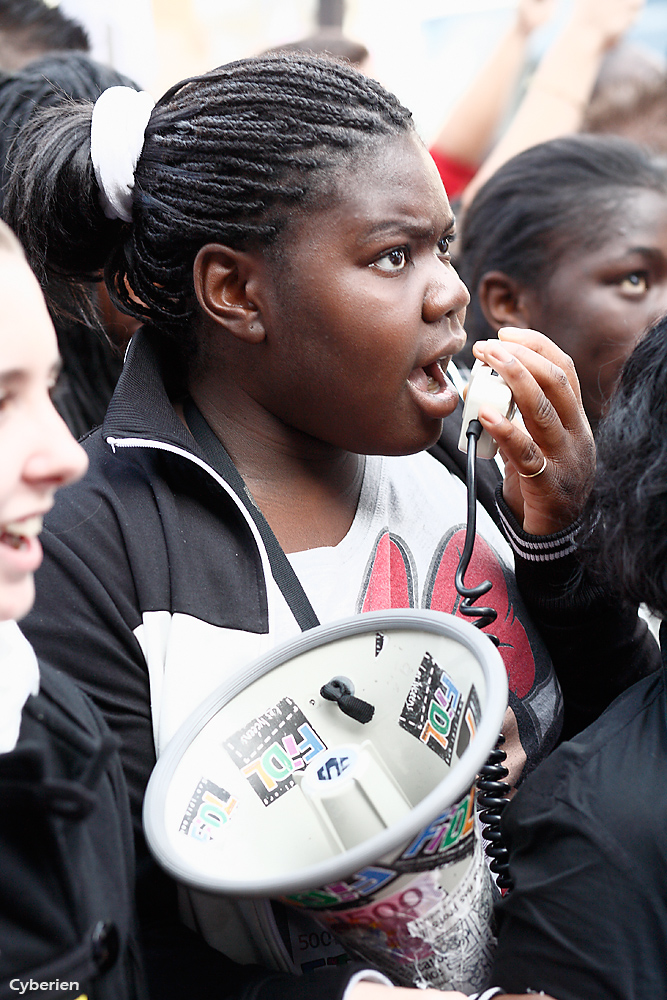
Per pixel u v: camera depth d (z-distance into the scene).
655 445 0.80
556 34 2.51
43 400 0.57
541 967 0.74
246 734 0.77
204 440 0.95
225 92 0.88
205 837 0.71
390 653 0.79
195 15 2.74
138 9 2.47
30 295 0.55
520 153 1.63
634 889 0.71
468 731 0.70
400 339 0.87
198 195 0.88
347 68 0.89
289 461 0.96
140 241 0.94
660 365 0.82
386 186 0.85
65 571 0.85
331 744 0.79
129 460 0.93
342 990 0.70
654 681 0.83
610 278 1.48
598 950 0.72
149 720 0.87
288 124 0.85
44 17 1.96
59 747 0.67
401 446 0.92
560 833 0.75
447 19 2.96
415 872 0.66
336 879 0.60
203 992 0.78
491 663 0.69
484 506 1.11
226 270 0.89
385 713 0.78
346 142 0.85
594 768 0.76
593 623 1.04
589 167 1.51
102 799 0.70
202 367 0.97
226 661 0.86
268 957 0.87
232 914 0.87
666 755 0.75
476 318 1.67
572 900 0.73
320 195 0.84
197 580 0.88
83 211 0.96
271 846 0.74
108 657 0.85
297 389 0.90
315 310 0.86
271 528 0.94
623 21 2.35
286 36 2.86
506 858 0.88
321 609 0.93
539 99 2.38
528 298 1.56
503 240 1.57
